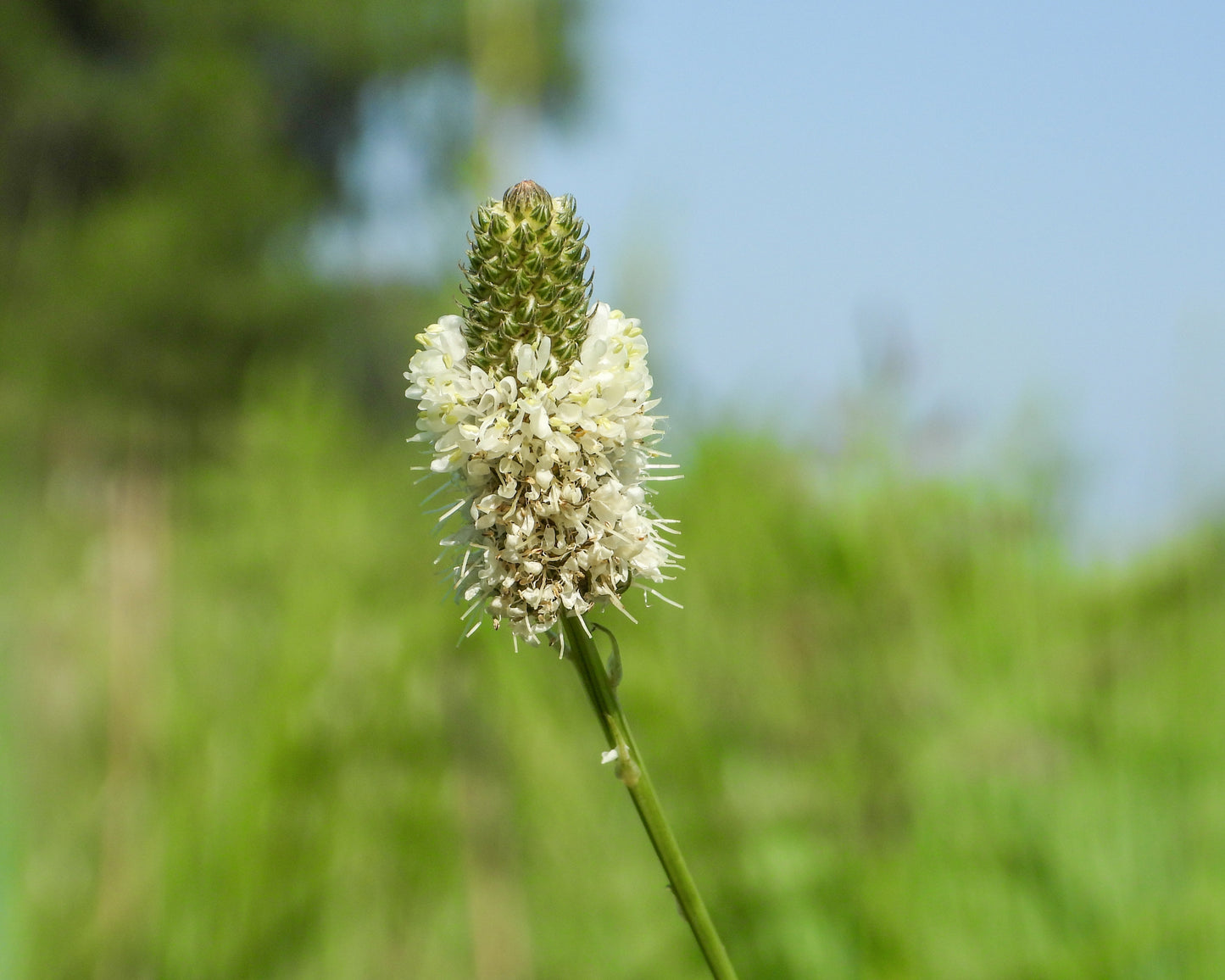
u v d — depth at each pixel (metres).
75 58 1.50
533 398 0.19
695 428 0.32
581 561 0.19
